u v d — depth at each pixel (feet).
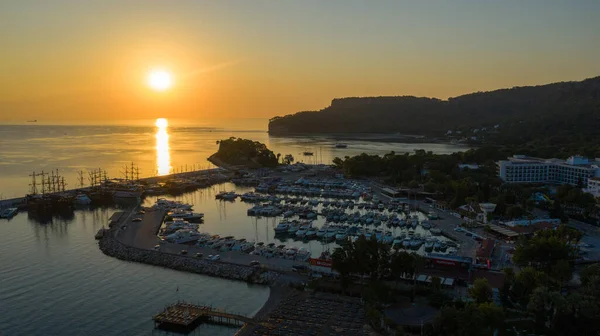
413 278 565.94
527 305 461.78
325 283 579.48
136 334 484.74
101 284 613.11
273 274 619.26
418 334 450.30
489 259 643.45
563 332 434.71
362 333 457.68
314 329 469.16
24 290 592.60
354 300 536.42
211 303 553.23
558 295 444.14
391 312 482.69
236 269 642.22
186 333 485.97
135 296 575.38
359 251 545.03
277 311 511.81
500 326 425.28
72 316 522.06
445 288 547.49
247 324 486.38
